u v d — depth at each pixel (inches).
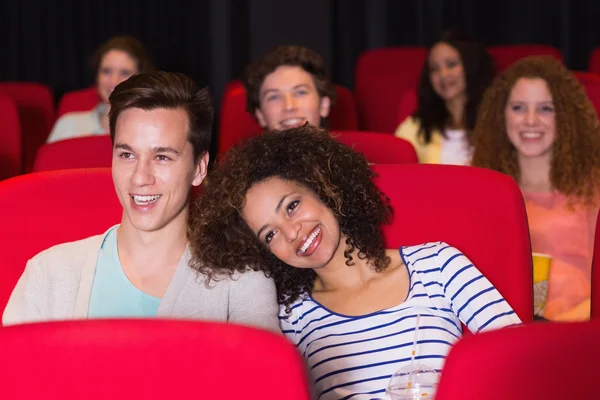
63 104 157.8
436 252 71.3
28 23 196.5
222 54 192.9
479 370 35.7
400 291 71.1
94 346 35.4
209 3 192.7
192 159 66.1
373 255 71.4
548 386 36.0
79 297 66.9
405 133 139.9
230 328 35.7
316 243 69.7
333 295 72.4
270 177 69.8
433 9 193.9
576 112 101.4
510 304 70.1
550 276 97.0
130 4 195.6
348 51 196.9
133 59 152.1
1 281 69.2
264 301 68.1
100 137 94.1
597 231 69.3
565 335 36.1
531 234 99.4
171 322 35.9
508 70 106.0
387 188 73.2
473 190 71.4
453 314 70.4
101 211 71.4
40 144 161.6
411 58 165.5
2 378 35.3
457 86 138.0
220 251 68.3
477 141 108.1
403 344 68.8
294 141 70.8
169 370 35.4
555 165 100.9
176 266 68.2
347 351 69.5
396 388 58.7
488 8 194.2
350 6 195.8
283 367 34.7
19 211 70.3
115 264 68.3
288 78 113.9
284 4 192.1
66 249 68.6
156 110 64.1
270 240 69.9
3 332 35.5
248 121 130.0
